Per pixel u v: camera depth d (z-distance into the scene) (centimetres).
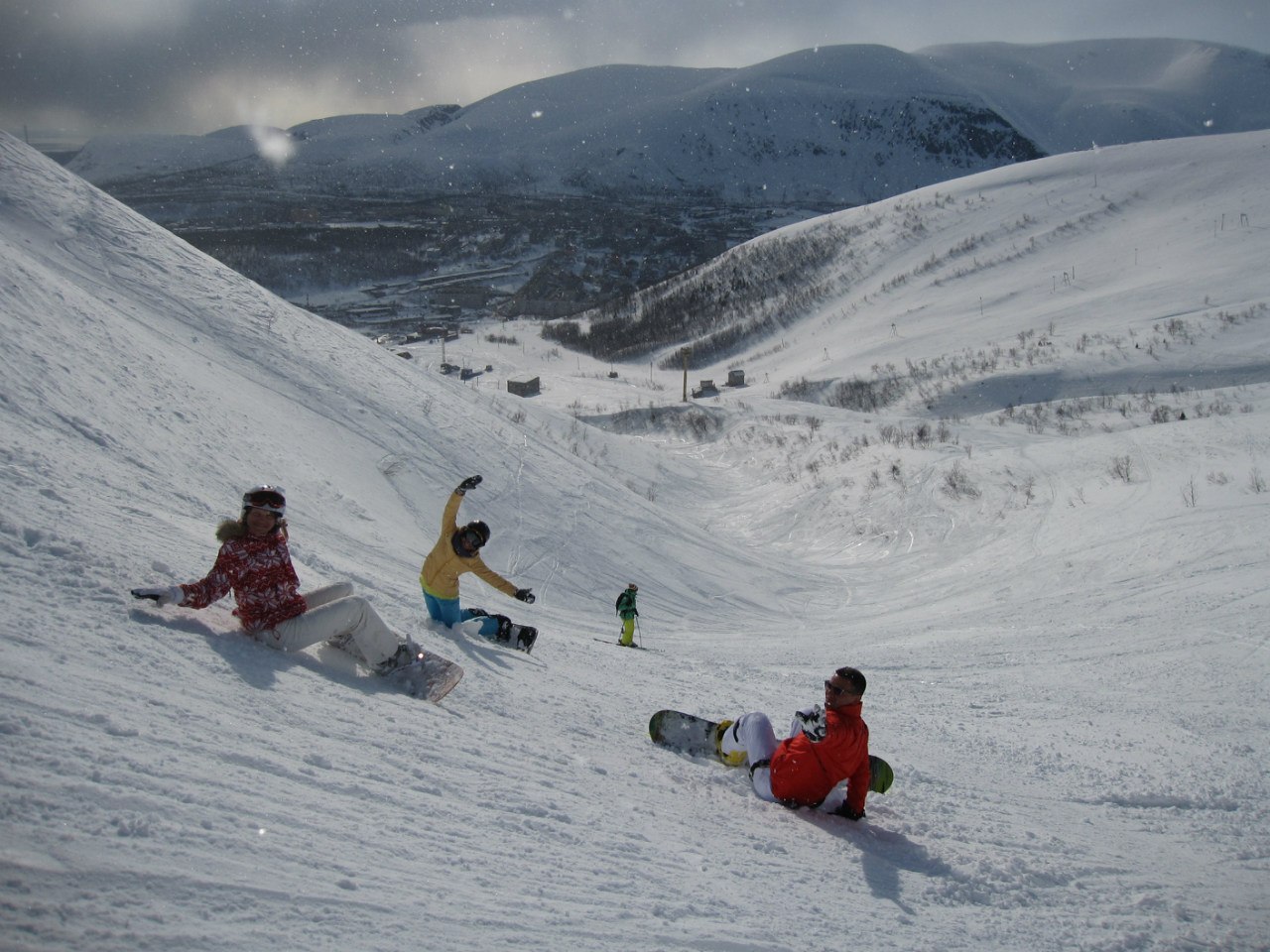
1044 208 11781
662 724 575
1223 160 11444
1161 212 10588
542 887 302
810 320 11394
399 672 515
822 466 4147
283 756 340
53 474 705
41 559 470
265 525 484
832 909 356
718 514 3734
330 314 18850
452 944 246
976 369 6706
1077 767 694
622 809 412
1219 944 394
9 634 359
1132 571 2002
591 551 2164
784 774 494
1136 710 920
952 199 13212
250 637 484
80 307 1603
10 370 1095
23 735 276
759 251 14038
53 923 198
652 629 1814
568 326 14450
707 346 11581
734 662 1214
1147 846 526
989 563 2528
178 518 803
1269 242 8650
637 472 4003
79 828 239
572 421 4394
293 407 2027
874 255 12312
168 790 276
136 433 1208
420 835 312
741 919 322
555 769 445
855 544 3119
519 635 833
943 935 355
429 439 2286
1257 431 2950
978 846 482
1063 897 427
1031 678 1121
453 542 796
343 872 267
